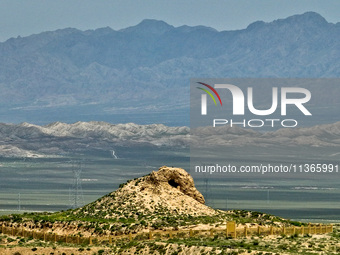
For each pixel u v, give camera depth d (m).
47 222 178.25
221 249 142.62
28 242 169.62
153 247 150.75
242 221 173.00
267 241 152.50
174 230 165.50
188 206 180.25
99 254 155.75
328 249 144.38
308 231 164.25
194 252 144.00
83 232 170.88
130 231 166.75
